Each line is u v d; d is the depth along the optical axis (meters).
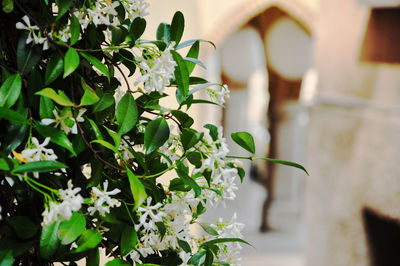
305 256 3.42
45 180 0.64
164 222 0.72
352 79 3.03
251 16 5.33
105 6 0.69
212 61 8.62
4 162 0.54
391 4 2.65
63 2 0.63
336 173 3.10
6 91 0.61
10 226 0.61
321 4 3.36
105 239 0.75
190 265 0.76
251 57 8.77
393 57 2.73
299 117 6.91
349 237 2.96
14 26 0.66
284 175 6.90
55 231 0.60
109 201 0.62
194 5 4.95
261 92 8.88
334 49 3.19
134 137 0.77
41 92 0.57
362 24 2.95
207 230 0.80
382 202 2.70
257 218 7.26
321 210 3.21
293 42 6.79
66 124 0.63
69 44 0.69
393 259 2.70
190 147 0.68
